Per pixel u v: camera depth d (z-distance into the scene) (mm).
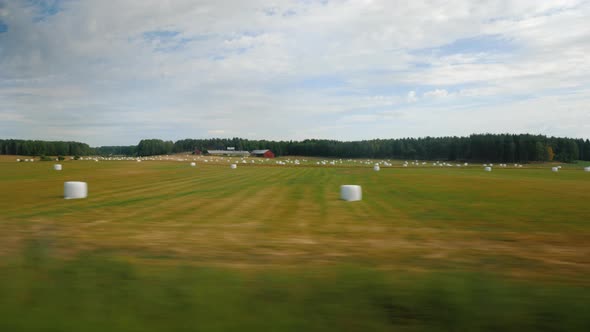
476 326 4508
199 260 7238
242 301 5121
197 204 17078
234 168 56188
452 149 130250
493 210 15109
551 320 4645
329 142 174750
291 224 12109
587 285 5863
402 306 5004
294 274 6238
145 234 10195
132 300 5141
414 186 26438
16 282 5750
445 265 7051
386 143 152750
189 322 4559
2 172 44500
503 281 5984
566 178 37094
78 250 7914
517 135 133625
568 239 9727
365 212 14766
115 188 24875
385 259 7527
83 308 4906
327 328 4438
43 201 18125
